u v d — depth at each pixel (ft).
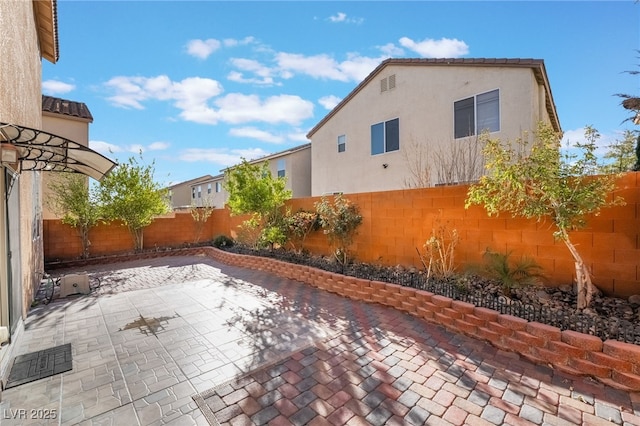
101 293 23.52
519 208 15.92
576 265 14.08
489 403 9.84
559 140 14.43
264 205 31.35
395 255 23.68
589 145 13.39
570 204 13.62
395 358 12.84
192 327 16.69
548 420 9.00
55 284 26.07
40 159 17.29
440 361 12.51
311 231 30.48
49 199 36.35
